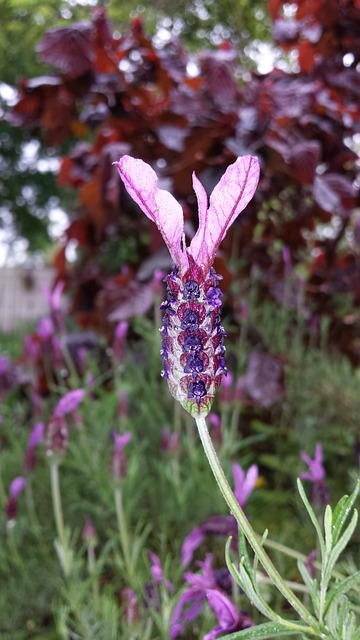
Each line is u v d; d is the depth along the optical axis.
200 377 0.11
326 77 0.44
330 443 0.37
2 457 0.35
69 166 0.48
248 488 0.18
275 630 0.11
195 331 0.11
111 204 0.42
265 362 0.37
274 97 0.41
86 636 0.22
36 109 0.45
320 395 0.38
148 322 0.39
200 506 0.31
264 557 0.11
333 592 0.11
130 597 0.20
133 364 0.40
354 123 0.45
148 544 0.30
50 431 0.24
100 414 0.38
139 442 0.37
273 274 0.44
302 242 0.46
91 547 0.25
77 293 0.48
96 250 0.47
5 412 0.39
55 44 0.41
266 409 0.40
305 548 0.29
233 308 0.40
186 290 0.11
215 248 0.11
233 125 0.40
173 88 0.45
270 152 0.41
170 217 0.11
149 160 0.45
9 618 0.26
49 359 0.39
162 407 0.38
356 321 0.44
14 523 0.27
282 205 0.46
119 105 0.44
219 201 0.11
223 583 0.19
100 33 0.42
